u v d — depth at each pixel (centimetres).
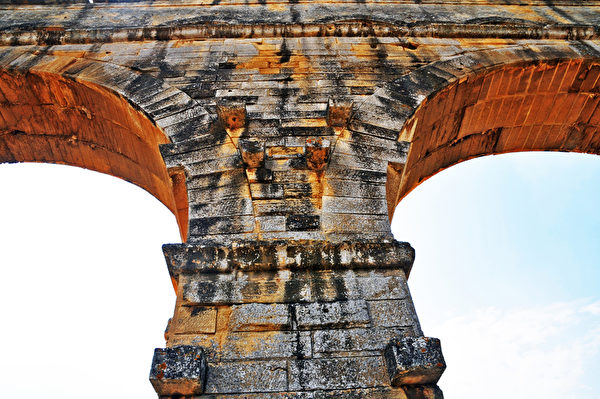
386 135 965
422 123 1122
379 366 611
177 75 1129
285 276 704
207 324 650
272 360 614
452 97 1151
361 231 781
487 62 1173
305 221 786
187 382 565
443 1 1514
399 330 651
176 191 912
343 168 880
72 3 1464
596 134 1288
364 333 645
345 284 697
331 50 1239
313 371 605
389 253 730
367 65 1178
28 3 1453
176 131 966
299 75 1137
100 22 1370
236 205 811
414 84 1098
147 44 1256
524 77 1194
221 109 943
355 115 998
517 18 1425
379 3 1490
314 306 671
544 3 1530
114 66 1153
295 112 1013
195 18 1391
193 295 678
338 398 580
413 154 1145
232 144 923
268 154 900
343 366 611
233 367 606
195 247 720
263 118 991
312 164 858
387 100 1044
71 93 1135
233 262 710
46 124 1203
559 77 1203
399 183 924
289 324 651
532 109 1245
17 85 1135
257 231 772
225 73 1139
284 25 1299
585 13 1477
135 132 1105
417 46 1264
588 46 1247
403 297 688
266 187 838
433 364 579
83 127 1196
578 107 1248
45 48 1219
